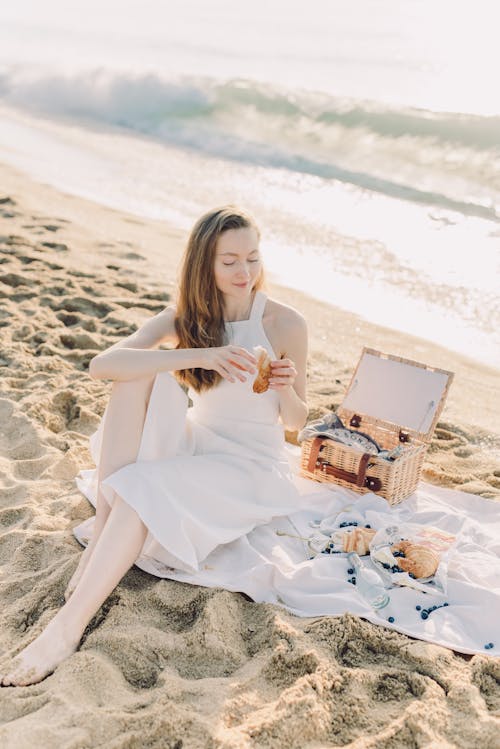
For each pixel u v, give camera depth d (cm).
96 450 355
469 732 245
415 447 394
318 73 1802
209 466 335
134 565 329
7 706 253
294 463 428
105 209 963
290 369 339
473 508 405
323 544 346
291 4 3131
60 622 279
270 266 779
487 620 302
